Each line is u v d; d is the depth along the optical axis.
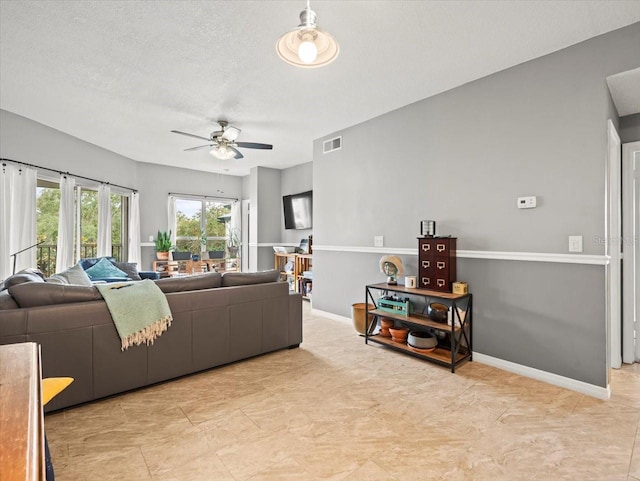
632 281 3.02
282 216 7.13
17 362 0.84
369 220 4.07
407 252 3.66
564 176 2.56
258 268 6.80
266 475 1.62
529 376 2.74
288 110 3.77
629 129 3.01
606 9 2.11
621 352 3.07
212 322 2.81
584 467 1.67
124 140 4.95
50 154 4.34
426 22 2.22
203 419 2.10
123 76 2.98
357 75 2.96
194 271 6.65
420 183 3.52
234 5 2.07
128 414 2.16
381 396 2.40
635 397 2.40
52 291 2.19
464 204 3.16
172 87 3.20
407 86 3.18
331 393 2.45
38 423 0.57
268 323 3.18
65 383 1.07
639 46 2.24
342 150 4.42
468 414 2.16
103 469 1.65
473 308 3.09
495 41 2.45
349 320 4.36
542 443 1.86
